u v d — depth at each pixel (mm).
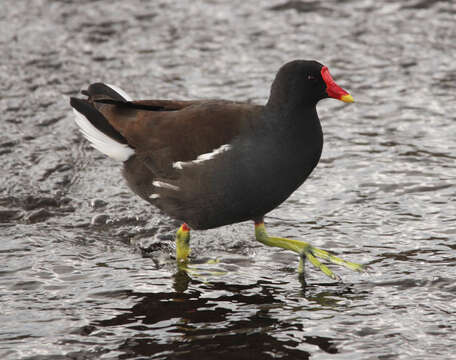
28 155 13875
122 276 10070
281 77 9953
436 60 17656
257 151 9750
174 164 10211
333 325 8672
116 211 12156
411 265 10117
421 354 8031
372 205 12055
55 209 12203
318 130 10172
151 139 10508
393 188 12562
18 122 15125
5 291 9570
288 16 20188
